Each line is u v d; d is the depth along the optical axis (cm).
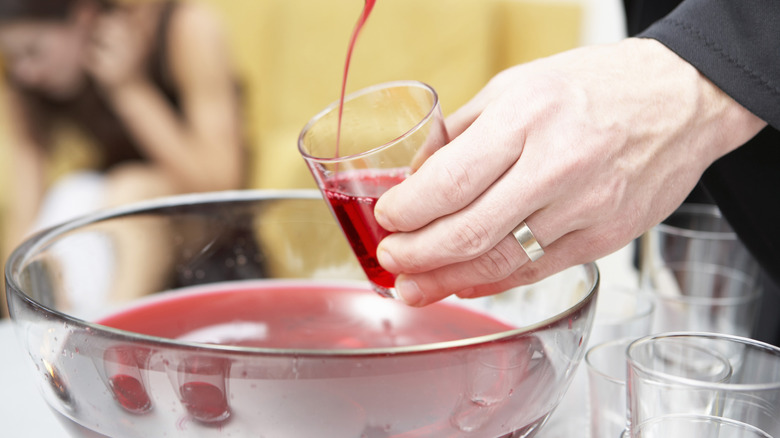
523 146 65
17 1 189
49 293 71
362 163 66
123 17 200
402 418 59
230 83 207
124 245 76
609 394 66
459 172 64
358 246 69
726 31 69
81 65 198
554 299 71
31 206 194
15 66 194
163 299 76
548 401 63
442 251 66
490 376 60
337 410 58
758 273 80
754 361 62
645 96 68
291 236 81
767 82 68
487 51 199
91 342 59
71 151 202
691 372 63
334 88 203
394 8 197
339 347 71
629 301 76
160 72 202
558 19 204
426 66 199
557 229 67
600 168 66
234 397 58
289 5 201
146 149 204
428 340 71
